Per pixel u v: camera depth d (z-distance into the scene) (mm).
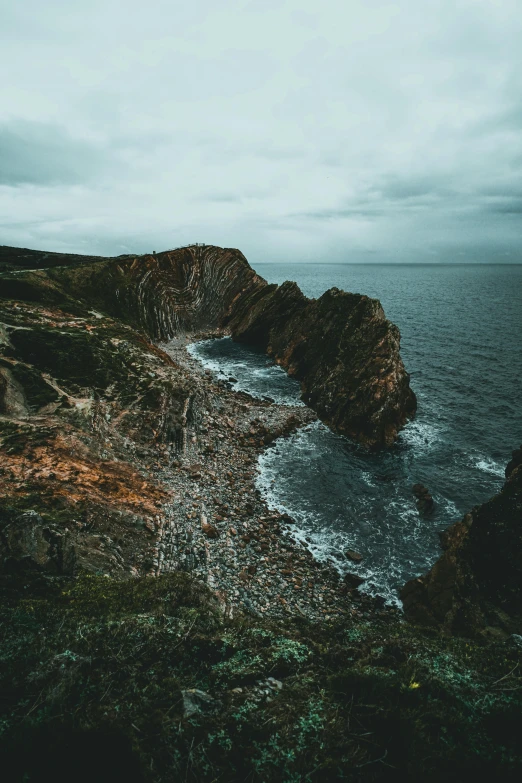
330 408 39750
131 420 30875
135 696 7398
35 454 21562
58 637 9055
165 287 75625
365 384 37344
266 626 11430
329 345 47438
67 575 13789
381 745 6594
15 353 33906
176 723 6648
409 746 6484
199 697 7309
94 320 51219
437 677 8367
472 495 28719
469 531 17594
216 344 69625
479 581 16188
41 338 36688
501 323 86000
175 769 5879
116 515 19281
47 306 52688
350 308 48000
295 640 10297
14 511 14758
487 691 8102
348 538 24469
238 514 25219
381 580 21516
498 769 6180
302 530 24922
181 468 28797
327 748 6434
